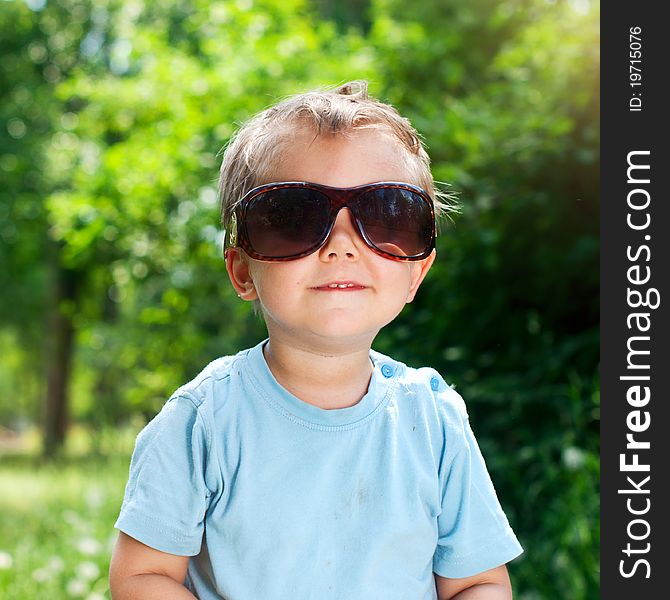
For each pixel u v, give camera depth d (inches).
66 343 724.0
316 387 67.7
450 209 99.3
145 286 390.0
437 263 210.2
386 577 66.6
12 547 201.3
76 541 191.9
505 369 211.3
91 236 317.4
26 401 1381.6
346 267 64.9
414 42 277.0
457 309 214.7
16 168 637.3
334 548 65.8
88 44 662.5
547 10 266.7
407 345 220.5
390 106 74.4
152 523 66.1
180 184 292.2
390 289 66.4
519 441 196.2
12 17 659.4
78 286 705.6
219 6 302.8
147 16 526.9
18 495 291.0
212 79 282.0
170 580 66.5
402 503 67.5
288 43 280.1
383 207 65.9
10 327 884.0
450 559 71.5
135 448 69.6
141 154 304.0
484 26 291.3
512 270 214.2
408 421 70.0
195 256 297.9
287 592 65.1
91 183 317.7
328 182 65.7
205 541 67.4
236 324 307.3
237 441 67.0
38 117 654.5
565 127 202.1
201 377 70.7
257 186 68.2
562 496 172.2
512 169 209.8
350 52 292.4
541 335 210.1
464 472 71.3
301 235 64.9
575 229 208.4
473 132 219.5
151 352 345.1
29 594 165.6
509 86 246.1
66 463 359.9
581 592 156.3
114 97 341.4
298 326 65.4
